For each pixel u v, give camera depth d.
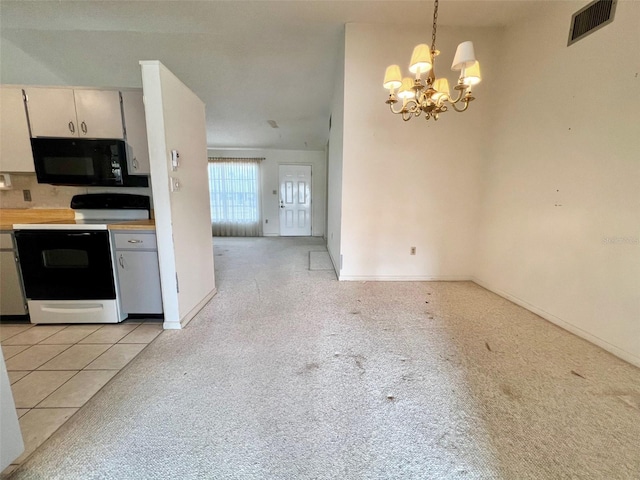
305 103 4.74
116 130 2.38
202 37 3.05
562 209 2.32
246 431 1.28
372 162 3.25
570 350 1.97
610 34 1.93
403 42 2.98
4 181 2.62
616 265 1.92
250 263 4.53
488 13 2.68
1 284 2.22
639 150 1.79
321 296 3.01
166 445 1.20
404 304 2.79
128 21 2.77
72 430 1.27
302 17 2.78
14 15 2.66
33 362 1.80
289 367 1.77
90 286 2.25
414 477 1.07
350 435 1.26
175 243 2.22
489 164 3.19
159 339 2.11
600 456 1.16
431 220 3.39
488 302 2.85
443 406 1.44
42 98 2.33
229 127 5.89
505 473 1.09
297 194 7.63
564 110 2.29
